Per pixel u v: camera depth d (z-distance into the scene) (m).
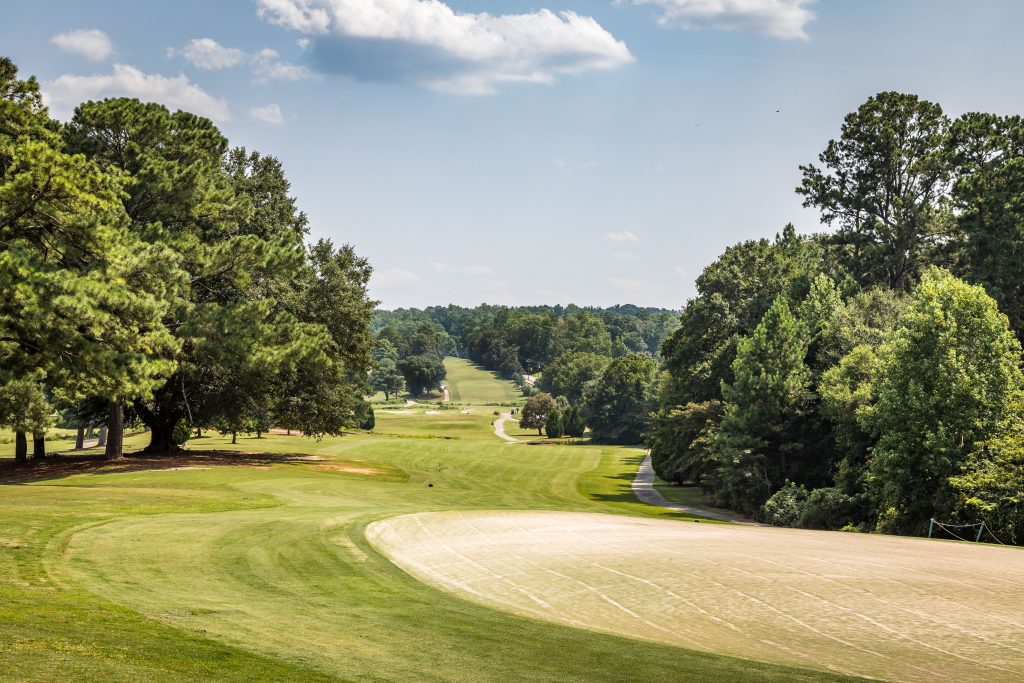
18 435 48.78
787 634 11.81
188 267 43.41
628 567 16.31
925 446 33.56
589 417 136.25
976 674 10.04
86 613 11.08
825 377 46.78
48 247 28.66
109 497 25.78
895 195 70.88
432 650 10.30
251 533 19.17
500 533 20.61
